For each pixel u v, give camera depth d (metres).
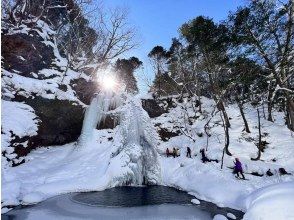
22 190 15.91
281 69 20.89
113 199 15.86
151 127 22.67
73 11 34.88
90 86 28.95
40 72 26.41
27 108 23.05
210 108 36.06
